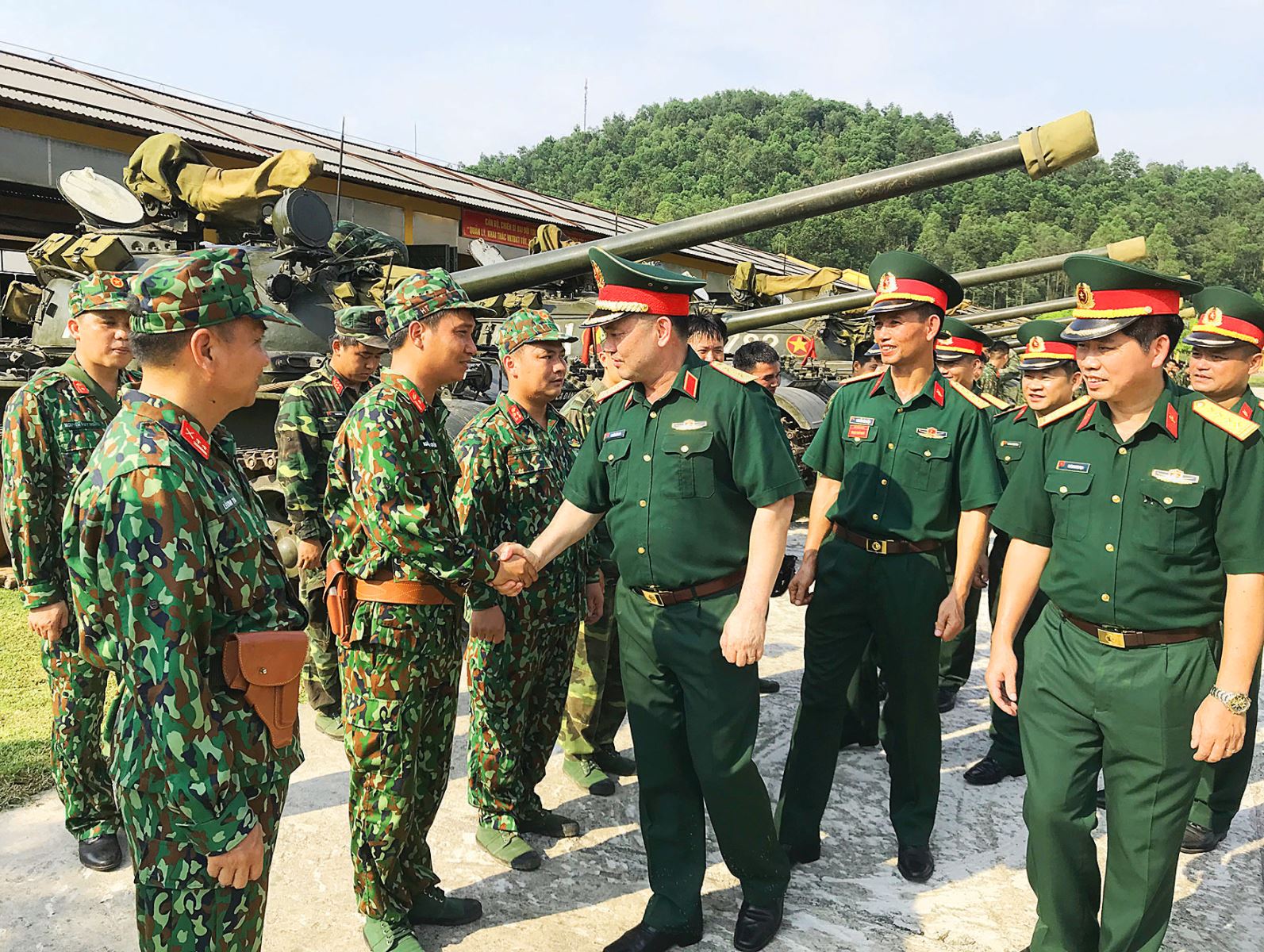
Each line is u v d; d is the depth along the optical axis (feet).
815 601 11.98
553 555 10.64
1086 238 364.17
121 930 10.38
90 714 11.35
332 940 10.26
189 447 6.64
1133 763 8.55
